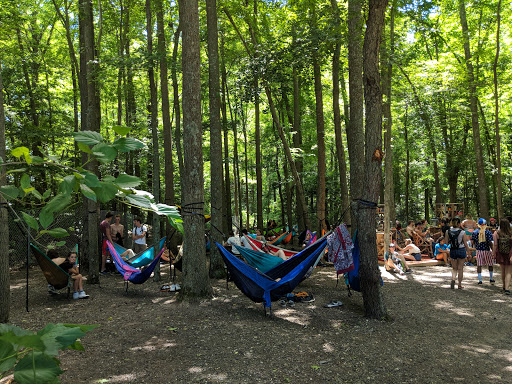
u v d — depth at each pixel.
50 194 1.34
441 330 6.37
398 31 15.18
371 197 7.05
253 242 11.39
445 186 30.95
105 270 12.45
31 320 6.93
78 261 11.89
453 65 17.03
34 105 16.20
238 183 26.02
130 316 7.18
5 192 1.26
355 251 8.08
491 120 23.44
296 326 6.61
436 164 22.28
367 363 5.05
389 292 9.18
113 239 12.84
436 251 13.55
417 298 8.56
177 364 4.99
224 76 18.02
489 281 10.52
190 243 8.30
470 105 18.80
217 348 5.56
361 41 9.02
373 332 6.26
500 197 16.17
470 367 4.93
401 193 32.56
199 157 8.34
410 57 12.29
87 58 11.46
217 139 10.74
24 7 15.63
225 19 16.12
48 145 15.27
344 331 6.33
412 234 15.14
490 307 7.80
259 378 4.59
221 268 10.98
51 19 17.86
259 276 7.47
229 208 19.94
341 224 8.02
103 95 20.52
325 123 24.50
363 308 7.71
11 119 13.50
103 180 1.19
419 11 9.16
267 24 15.81
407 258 13.65
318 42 9.78
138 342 5.81
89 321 6.89
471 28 18.25
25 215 1.27
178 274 11.80
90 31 12.30
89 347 5.59
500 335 6.14
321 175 14.66
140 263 10.54
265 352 5.41
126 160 18.48
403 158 26.48
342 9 9.24
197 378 4.57
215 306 7.79
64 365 4.95
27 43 16.19
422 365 4.99
